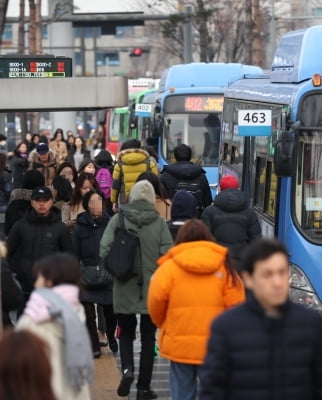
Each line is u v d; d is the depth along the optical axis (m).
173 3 124.75
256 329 14.28
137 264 24.64
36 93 30.53
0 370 11.70
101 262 28.50
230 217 27.80
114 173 38.25
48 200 26.75
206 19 113.12
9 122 81.50
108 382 27.50
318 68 29.36
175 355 20.80
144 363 25.19
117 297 24.91
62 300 16.36
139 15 102.88
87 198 28.56
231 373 14.31
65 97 30.58
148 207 24.75
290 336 14.29
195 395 21.31
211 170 61.22
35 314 16.22
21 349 11.74
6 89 30.41
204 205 38.06
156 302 20.77
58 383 16.25
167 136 61.78
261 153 32.50
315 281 27.83
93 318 29.36
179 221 26.88
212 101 61.81
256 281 14.36
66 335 16.17
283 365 14.26
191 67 63.34
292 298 27.83
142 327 25.23
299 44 30.28
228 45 135.00
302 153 27.86
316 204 27.92
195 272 20.52
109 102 30.64
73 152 74.38
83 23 108.56
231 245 27.61
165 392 26.61
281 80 32.50
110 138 112.06
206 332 20.61
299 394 14.31
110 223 24.94
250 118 30.48
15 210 33.31
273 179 29.72
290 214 27.92
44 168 44.38
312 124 27.73
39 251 26.70
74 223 32.81
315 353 14.41
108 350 31.28
